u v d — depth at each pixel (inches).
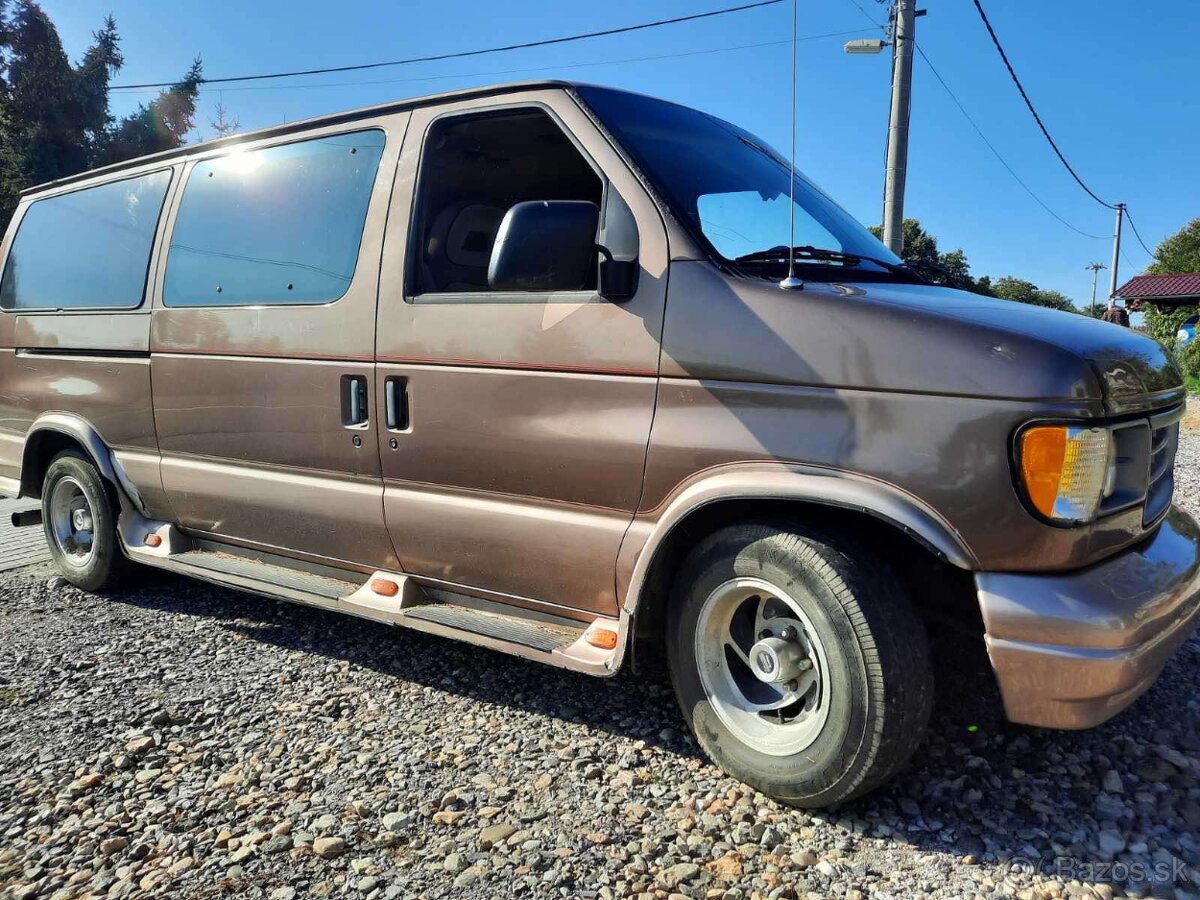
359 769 116.2
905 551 106.7
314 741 124.5
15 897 92.5
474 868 94.9
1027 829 99.8
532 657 118.8
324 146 148.9
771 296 103.5
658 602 117.3
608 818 103.8
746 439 103.3
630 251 113.7
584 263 115.6
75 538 201.8
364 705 135.9
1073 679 90.0
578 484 117.3
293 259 149.0
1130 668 90.6
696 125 136.9
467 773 114.7
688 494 107.0
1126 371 98.7
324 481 146.7
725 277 107.0
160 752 122.6
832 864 94.2
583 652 116.6
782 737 105.3
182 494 170.1
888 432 95.4
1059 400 89.4
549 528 120.6
